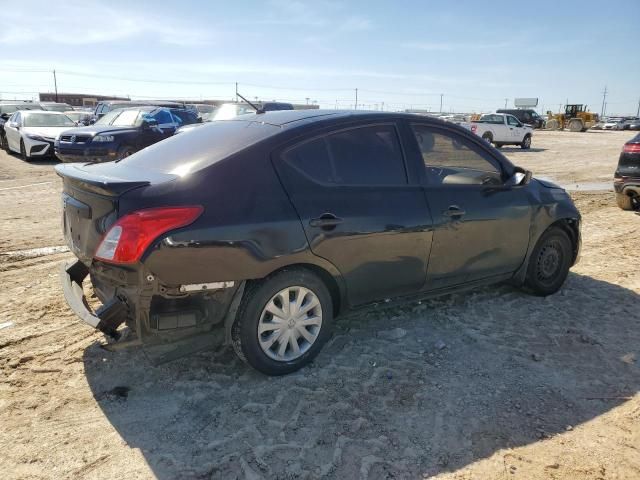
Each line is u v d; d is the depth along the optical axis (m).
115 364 3.41
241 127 3.55
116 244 2.75
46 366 3.37
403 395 3.13
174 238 2.76
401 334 3.89
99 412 2.91
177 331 2.95
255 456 2.59
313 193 3.24
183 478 2.44
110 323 2.87
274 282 3.12
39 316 4.11
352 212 3.33
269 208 3.05
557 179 13.52
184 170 3.04
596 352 3.72
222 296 3.00
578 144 28.16
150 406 2.98
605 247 6.62
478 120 25.09
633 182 8.35
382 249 3.49
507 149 24.17
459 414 2.96
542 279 4.70
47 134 15.27
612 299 4.74
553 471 2.53
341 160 3.43
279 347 3.26
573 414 2.99
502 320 4.23
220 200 2.93
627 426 2.89
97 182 2.82
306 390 3.17
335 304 3.57
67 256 5.78
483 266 4.15
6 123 17.50
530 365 3.52
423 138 3.86
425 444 2.70
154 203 2.78
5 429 2.74
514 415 2.96
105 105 21.84
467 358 3.60
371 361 3.53
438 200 3.77
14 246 6.15
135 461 2.54
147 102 22.12
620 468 2.56
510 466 2.56
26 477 2.42
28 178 12.00
